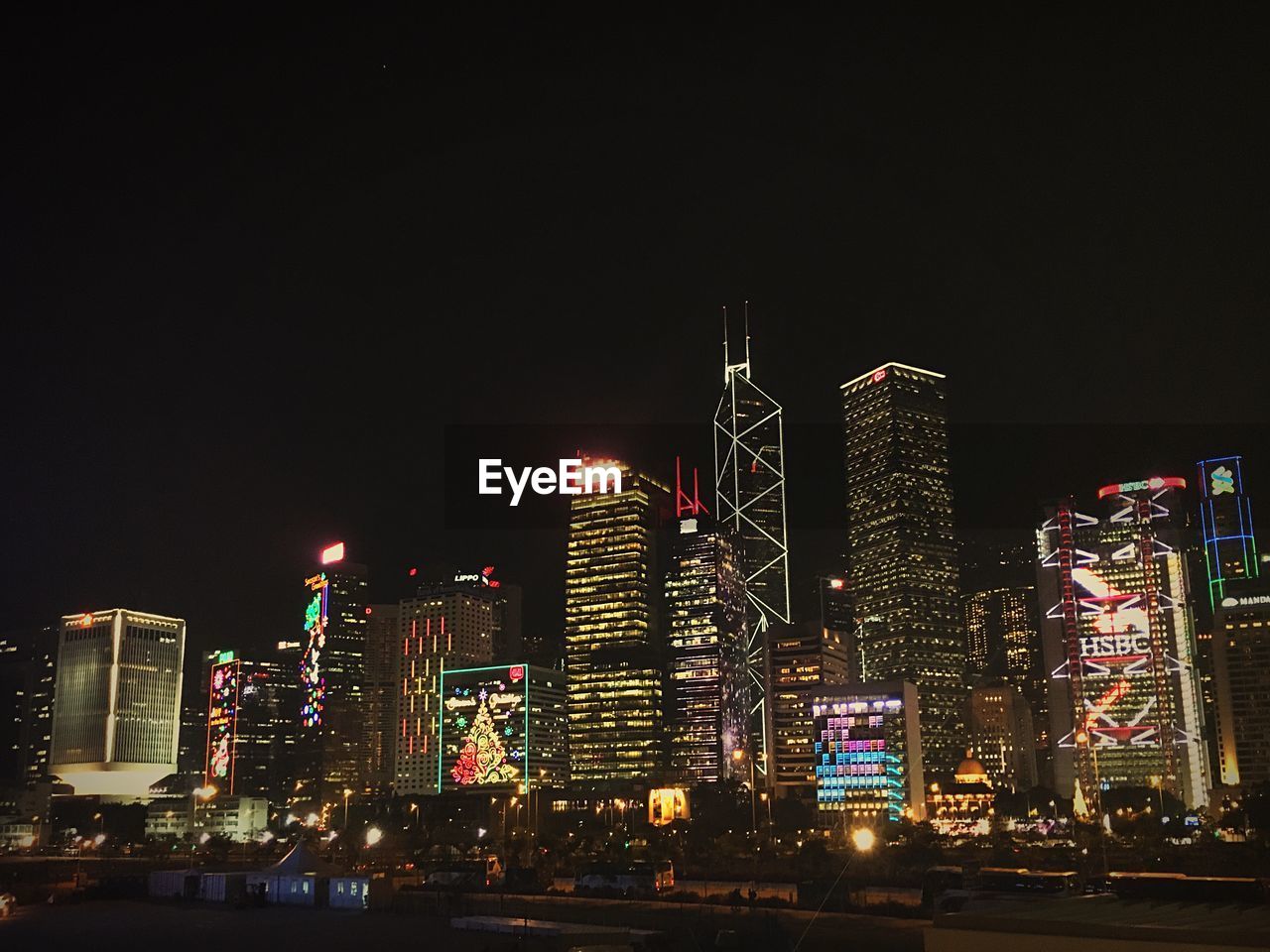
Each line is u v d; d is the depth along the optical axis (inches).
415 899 7628.0
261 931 6835.6
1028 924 2357.3
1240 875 7436.0
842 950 5142.7
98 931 7076.8
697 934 5600.4
